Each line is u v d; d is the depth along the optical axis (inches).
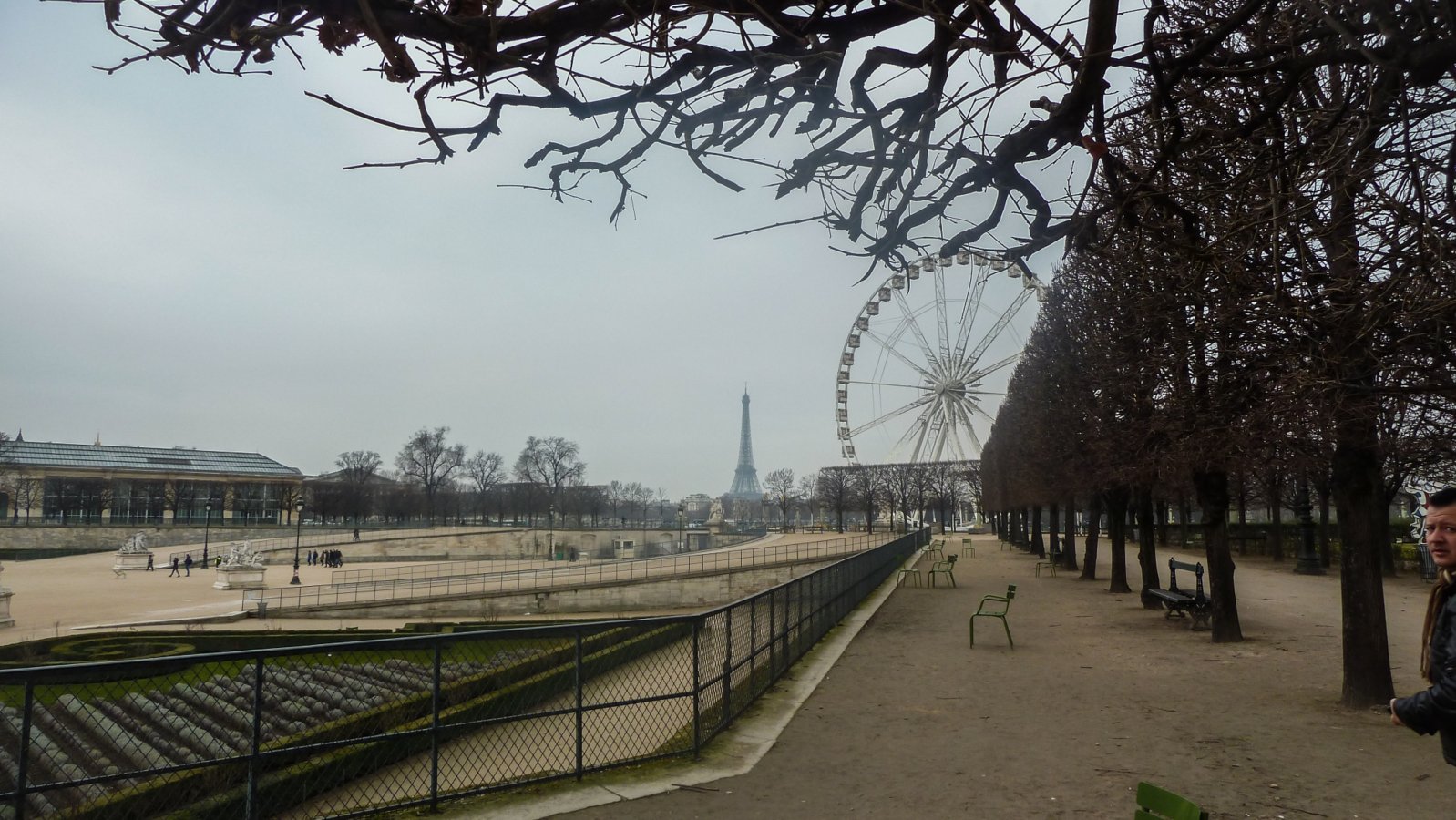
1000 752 406.0
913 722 466.9
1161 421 676.1
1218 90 259.6
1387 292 246.8
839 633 808.9
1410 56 131.7
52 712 293.0
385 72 119.4
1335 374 317.1
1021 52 130.0
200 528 4057.6
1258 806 326.0
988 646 733.9
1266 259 344.5
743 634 496.7
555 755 382.6
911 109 150.9
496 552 4101.9
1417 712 185.6
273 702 390.9
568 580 2239.2
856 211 157.9
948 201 157.8
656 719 418.9
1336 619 884.0
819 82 144.3
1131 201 170.4
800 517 7239.2
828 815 321.7
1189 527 2527.1
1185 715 474.3
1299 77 153.9
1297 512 1695.4
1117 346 755.4
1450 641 183.8
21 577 2834.6
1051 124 145.6
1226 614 732.0
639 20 122.3
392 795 353.4
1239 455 619.8
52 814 284.8
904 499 3951.8
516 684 379.9
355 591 2063.2
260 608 1951.3
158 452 5039.4
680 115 144.6
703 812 324.8
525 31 120.2
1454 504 189.9
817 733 443.8
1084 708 496.7
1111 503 1225.4
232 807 312.0
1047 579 1487.5
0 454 4407.0
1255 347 430.3
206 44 112.0
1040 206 162.6
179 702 320.5
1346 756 390.9
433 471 5364.2
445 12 117.8
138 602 2114.9
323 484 5280.5
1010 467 1855.3
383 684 392.2
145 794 305.6
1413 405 391.2
